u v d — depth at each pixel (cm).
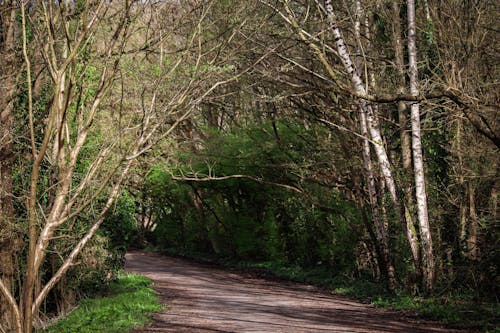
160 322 1306
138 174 1791
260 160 2909
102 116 1245
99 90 904
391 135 2095
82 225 1420
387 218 2045
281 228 3069
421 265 1792
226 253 3856
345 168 2398
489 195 1798
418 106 1783
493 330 1206
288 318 1409
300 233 2866
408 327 1288
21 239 1274
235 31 1404
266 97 1903
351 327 1270
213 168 3144
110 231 1909
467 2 1467
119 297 1648
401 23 1945
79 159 1301
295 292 2147
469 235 1775
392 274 1908
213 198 3647
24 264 1306
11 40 1193
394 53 1947
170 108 1011
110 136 1105
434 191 1942
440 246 1852
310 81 2150
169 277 2725
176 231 4509
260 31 1689
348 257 2514
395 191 1903
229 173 3141
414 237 1806
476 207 1825
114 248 1928
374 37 2062
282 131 2805
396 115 2214
